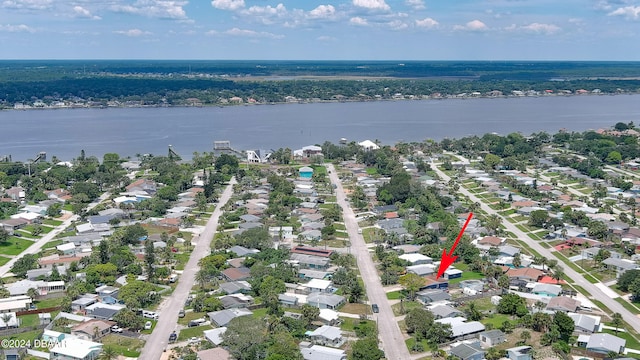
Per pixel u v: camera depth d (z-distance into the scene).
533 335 180.12
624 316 197.38
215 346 170.75
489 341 173.88
